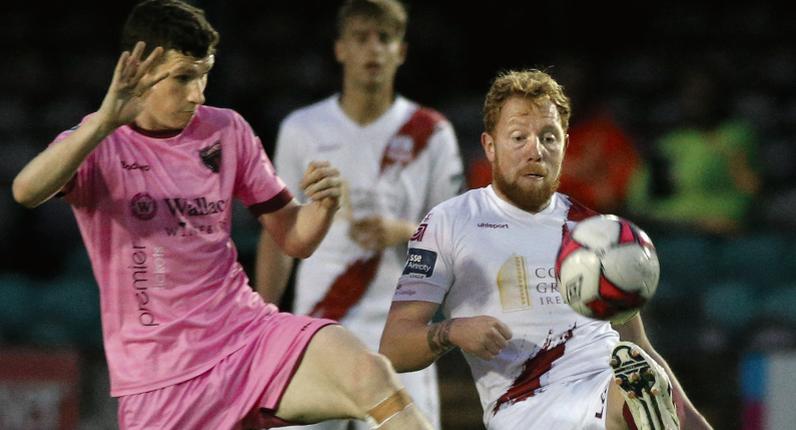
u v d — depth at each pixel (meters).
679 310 38.00
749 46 55.44
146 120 16.11
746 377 30.34
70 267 42.34
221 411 15.99
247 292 16.64
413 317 17.53
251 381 16.08
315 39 54.03
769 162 48.81
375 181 24.25
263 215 17.48
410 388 23.38
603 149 36.19
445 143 24.86
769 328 37.47
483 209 17.97
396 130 24.53
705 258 39.28
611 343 17.67
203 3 41.66
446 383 32.56
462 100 51.59
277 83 51.03
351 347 15.80
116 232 15.91
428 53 52.53
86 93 52.94
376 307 23.92
